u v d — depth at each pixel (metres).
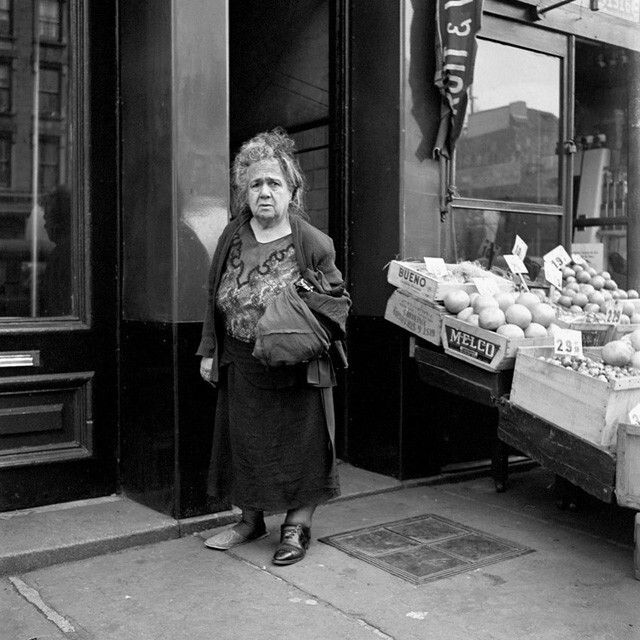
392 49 4.70
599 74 6.48
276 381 3.46
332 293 3.41
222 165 3.96
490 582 3.36
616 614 3.06
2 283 4.01
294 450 3.52
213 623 2.95
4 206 4.01
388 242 4.78
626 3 5.89
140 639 2.82
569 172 5.60
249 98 5.82
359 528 4.04
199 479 3.95
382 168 4.79
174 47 3.78
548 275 4.86
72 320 4.13
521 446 3.85
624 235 6.38
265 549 3.71
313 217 5.36
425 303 4.38
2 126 4.00
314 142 5.30
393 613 3.04
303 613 3.04
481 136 5.18
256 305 3.41
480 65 5.18
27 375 3.97
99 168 4.18
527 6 5.25
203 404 3.93
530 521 4.20
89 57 4.12
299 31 5.34
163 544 3.77
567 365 3.70
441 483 4.92
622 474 3.36
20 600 3.14
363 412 5.02
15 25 4.01
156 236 3.93
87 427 4.16
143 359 4.07
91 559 3.57
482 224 5.18
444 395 4.93
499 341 3.93
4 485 3.94
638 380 3.48
